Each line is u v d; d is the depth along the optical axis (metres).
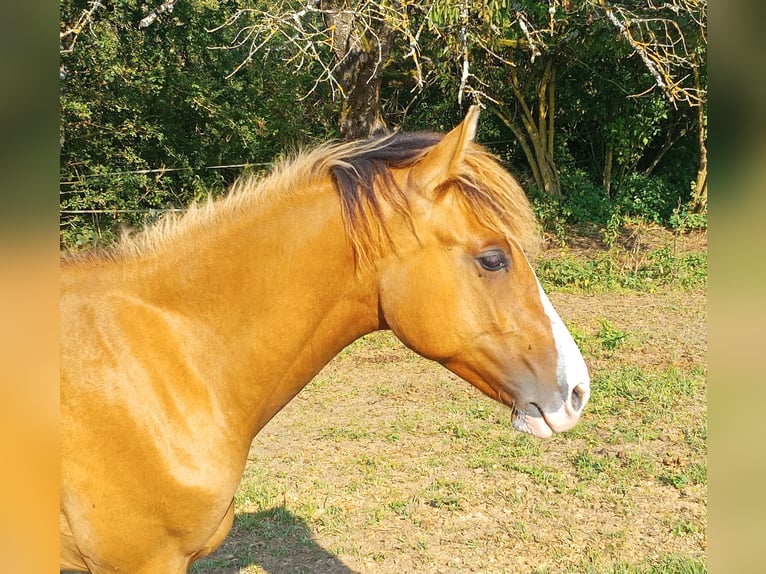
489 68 13.45
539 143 14.37
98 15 10.69
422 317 1.91
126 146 11.44
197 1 11.73
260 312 1.93
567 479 4.39
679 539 3.68
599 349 7.12
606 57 13.76
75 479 1.80
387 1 7.05
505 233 1.89
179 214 2.10
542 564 3.47
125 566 1.91
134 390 1.84
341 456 4.82
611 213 13.44
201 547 2.01
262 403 2.00
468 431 5.20
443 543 3.69
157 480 1.85
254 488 4.27
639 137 14.41
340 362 7.12
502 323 1.91
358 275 1.94
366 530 3.82
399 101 14.60
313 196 1.95
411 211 1.88
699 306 9.02
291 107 12.45
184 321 1.93
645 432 5.02
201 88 11.58
